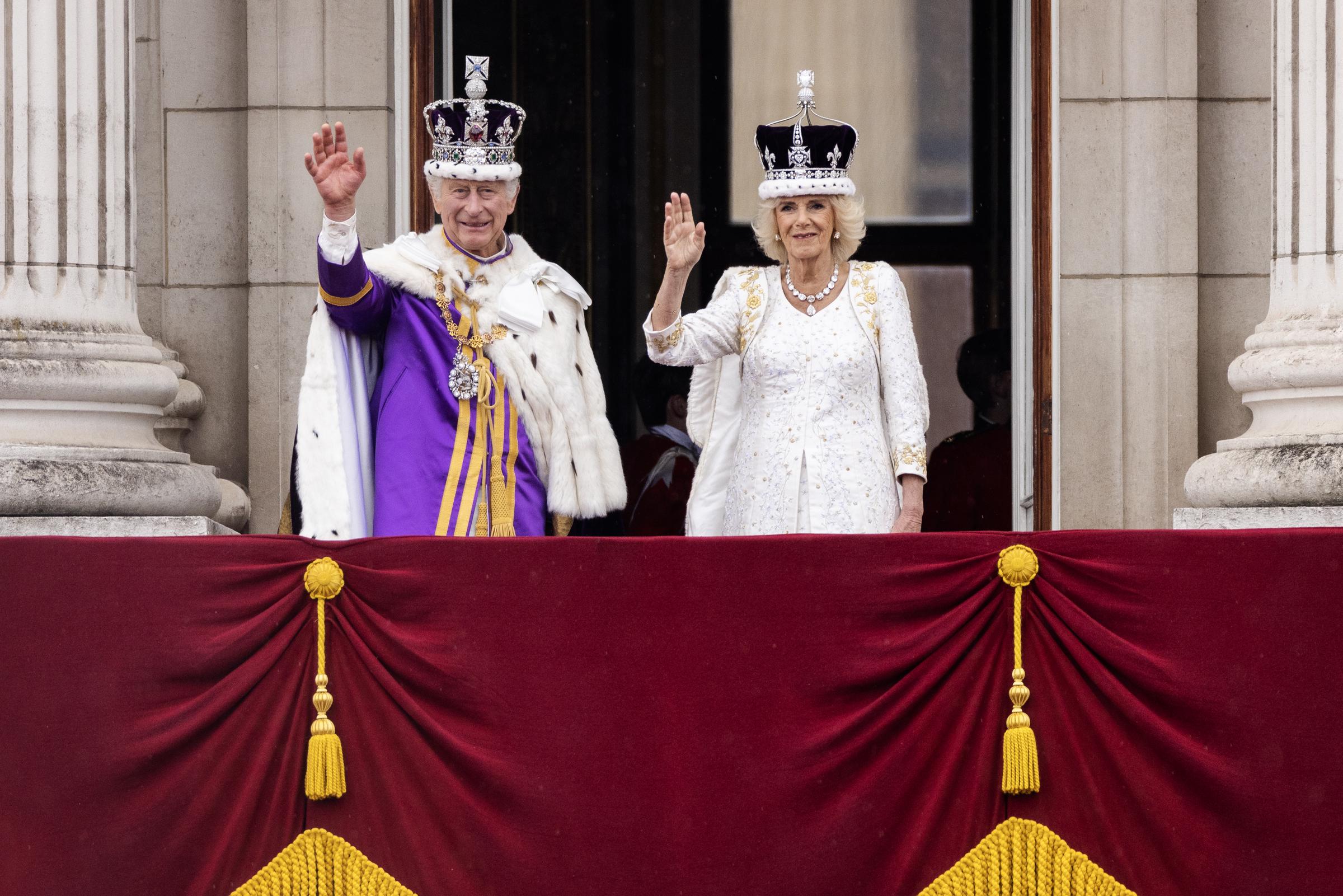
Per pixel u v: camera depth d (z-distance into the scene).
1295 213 23.98
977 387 33.19
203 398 30.05
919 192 34.81
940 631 19.62
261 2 30.09
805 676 19.67
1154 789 19.30
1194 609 19.39
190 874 19.75
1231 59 30.08
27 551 20.02
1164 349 29.64
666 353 23.02
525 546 19.97
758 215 23.61
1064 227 29.88
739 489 22.94
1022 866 19.39
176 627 19.92
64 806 19.78
